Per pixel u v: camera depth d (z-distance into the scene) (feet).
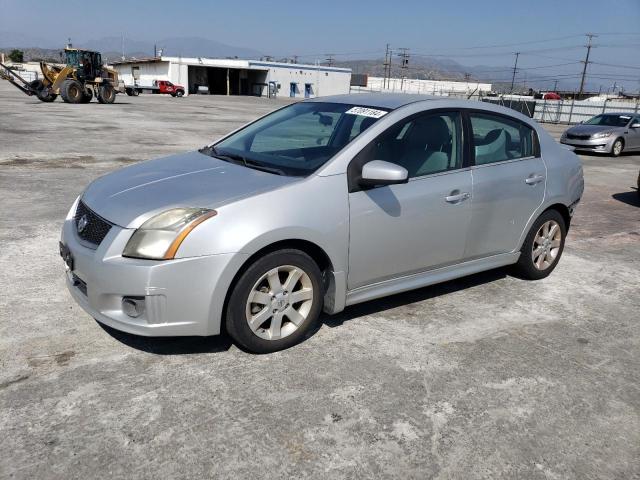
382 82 324.80
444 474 7.80
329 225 10.64
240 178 10.97
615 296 15.26
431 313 13.20
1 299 12.48
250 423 8.60
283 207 10.10
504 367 10.87
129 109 83.97
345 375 10.15
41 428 8.18
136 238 9.46
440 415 9.14
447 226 12.68
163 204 9.91
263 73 217.77
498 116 14.14
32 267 14.58
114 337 10.98
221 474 7.51
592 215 26.12
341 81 235.81
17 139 40.32
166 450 7.89
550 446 8.57
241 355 10.58
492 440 8.61
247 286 9.98
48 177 26.99
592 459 8.34
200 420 8.59
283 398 9.30
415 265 12.50
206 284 9.49
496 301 14.26
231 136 14.44
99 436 8.09
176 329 9.57
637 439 8.90
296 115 14.08
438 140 12.65
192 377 9.74
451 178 12.64
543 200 14.90
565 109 132.05
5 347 10.40
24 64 238.48
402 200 11.69
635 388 10.43
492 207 13.57
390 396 9.58
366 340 11.56
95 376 9.60
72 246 10.21
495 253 14.37
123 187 11.02
